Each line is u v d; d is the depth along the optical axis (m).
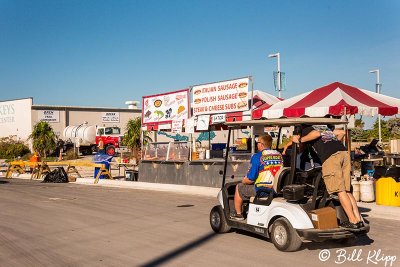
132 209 11.91
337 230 6.75
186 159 17.34
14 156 45.25
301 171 7.31
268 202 7.38
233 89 16.48
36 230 9.22
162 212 11.31
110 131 42.69
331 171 6.93
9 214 11.32
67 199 14.27
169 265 6.53
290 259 6.68
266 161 7.57
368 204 11.09
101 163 21.52
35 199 14.33
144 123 20.67
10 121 51.44
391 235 8.25
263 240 7.94
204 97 17.67
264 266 6.35
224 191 8.40
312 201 7.02
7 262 6.86
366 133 30.33
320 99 13.15
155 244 7.83
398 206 10.67
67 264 6.69
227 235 8.41
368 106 12.57
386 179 10.78
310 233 6.68
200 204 12.72
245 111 16.11
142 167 19.19
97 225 9.66
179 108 18.78
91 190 17.23
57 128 49.53
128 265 6.59
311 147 7.52
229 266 6.39
